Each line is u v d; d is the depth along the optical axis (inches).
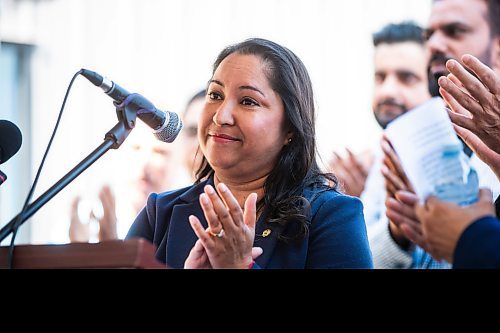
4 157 126.4
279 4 239.3
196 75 251.8
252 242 113.3
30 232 257.4
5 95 270.8
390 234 171.9
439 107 106.5
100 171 244.8
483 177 163.0
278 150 130.7
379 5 218.4
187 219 131.3
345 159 208.7
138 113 125.2
